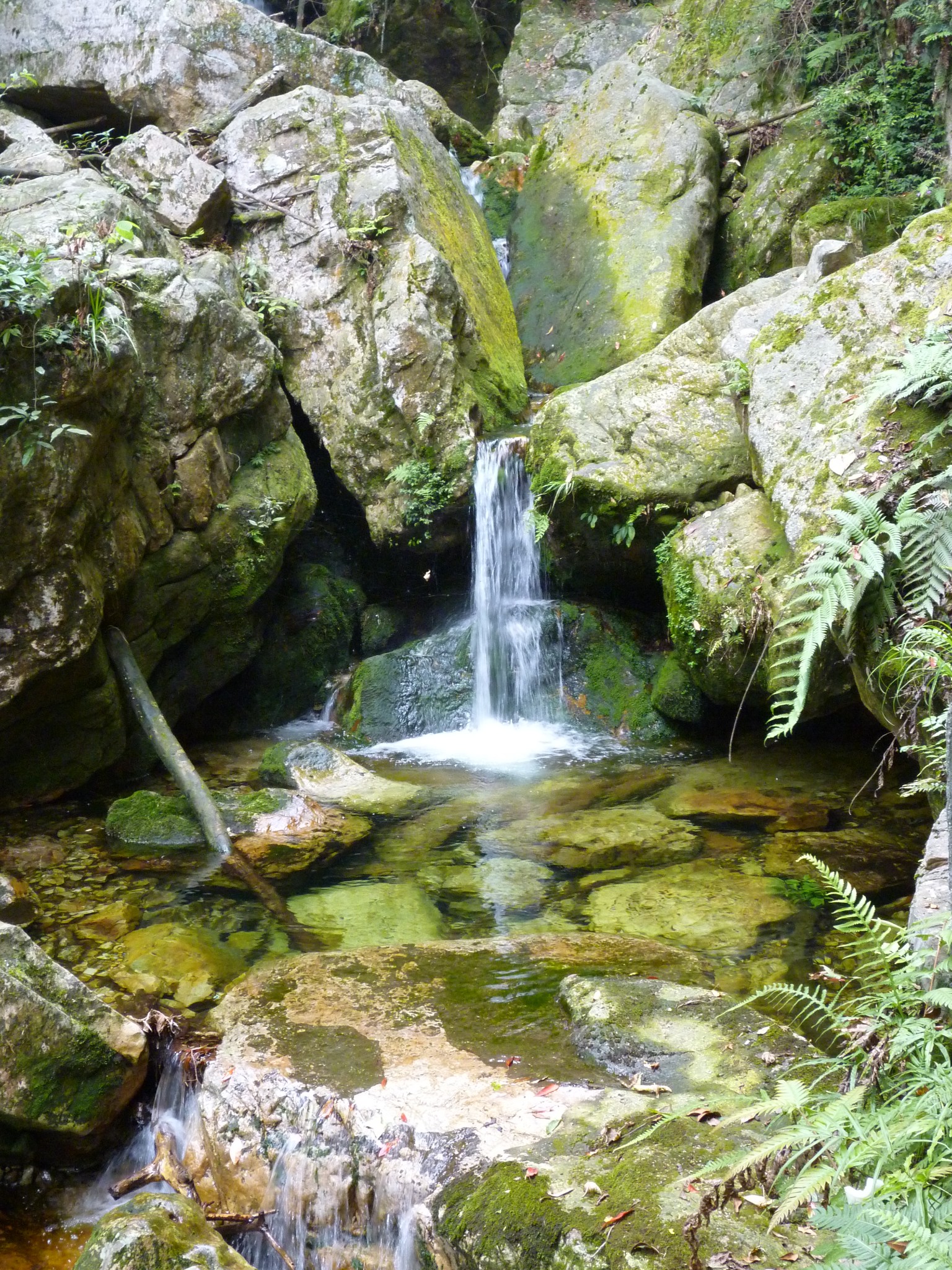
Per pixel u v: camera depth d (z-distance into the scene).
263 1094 3.22
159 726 5.83
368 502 7.76
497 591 7.62
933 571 3.77
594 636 7.40
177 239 7.70
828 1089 2.93
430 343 7.59
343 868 5.10
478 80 13.41
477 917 4.56
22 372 4.80
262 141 8.27
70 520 5.17
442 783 6.29
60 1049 3.34
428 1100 3.07
